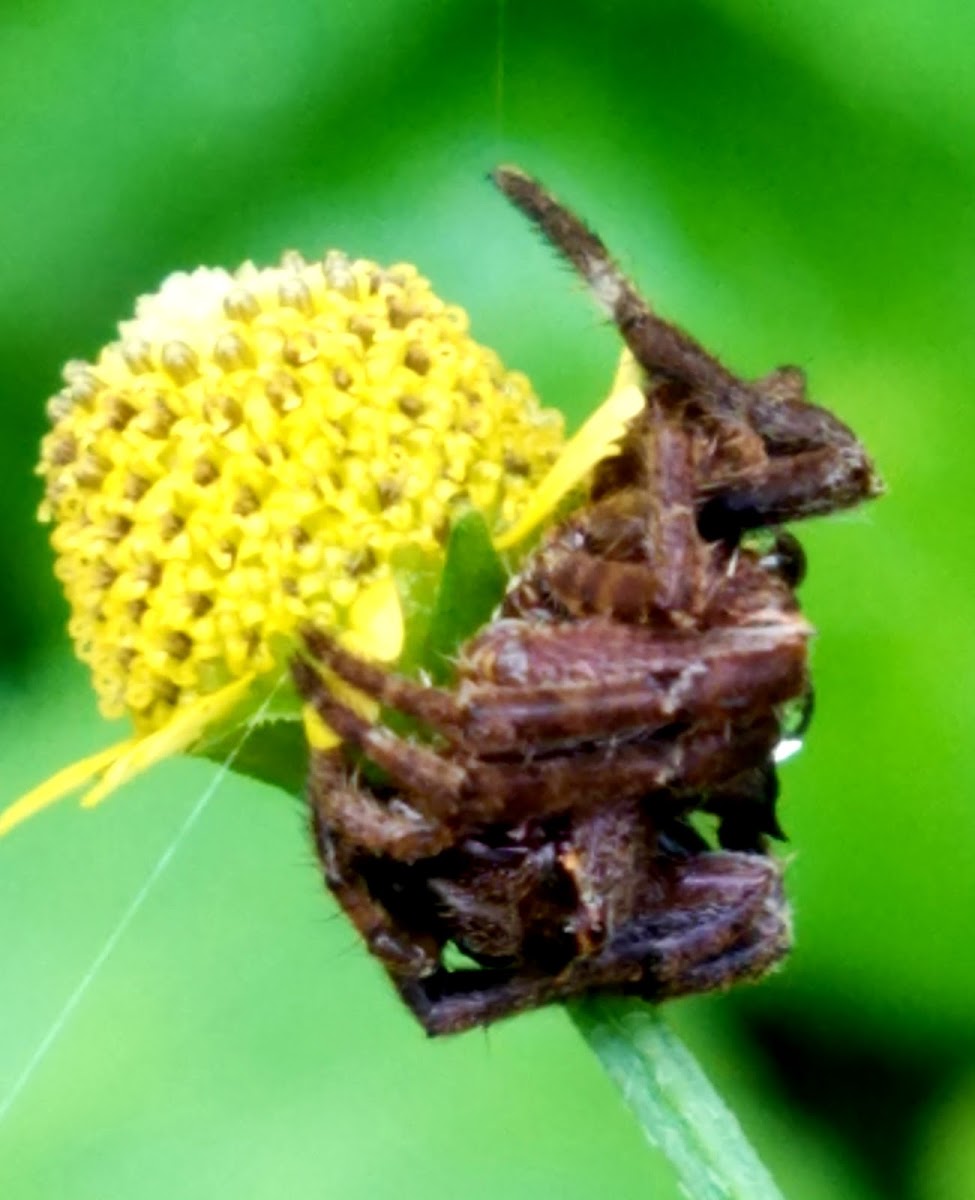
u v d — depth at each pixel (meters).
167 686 0.08
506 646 0.08
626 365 0.08
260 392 0.08
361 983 0.09
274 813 0.10
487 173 0.08
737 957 0.08
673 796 0.08
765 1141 0.10
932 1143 0.10
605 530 0.08
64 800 0.10
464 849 0.08
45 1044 0.09
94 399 0.08
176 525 0.08
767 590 0.08
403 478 0.08
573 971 0.08
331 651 0.08
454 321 0.08
